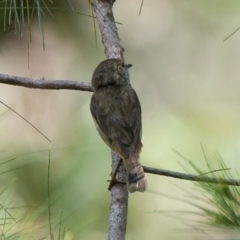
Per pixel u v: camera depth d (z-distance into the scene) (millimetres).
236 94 15078
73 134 12227
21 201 9914
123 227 7984
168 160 12133
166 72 15219
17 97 14023
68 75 14281
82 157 10711
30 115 13805
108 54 9727
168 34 15484
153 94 14953
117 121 9031
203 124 13312
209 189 5922
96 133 11820
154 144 12484
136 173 8047
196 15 15336
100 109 9266
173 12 15508
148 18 15508
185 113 14109
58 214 9055
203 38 15414
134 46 15336
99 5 9930
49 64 14258
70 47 13984
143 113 14227
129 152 8562
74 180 10320
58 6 11547
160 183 12258
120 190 8250
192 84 15211
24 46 13594
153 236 11812
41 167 10406
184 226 11672
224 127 13234
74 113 13672
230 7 15117
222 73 15312
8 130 12203
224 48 15367
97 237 10156
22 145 11961
